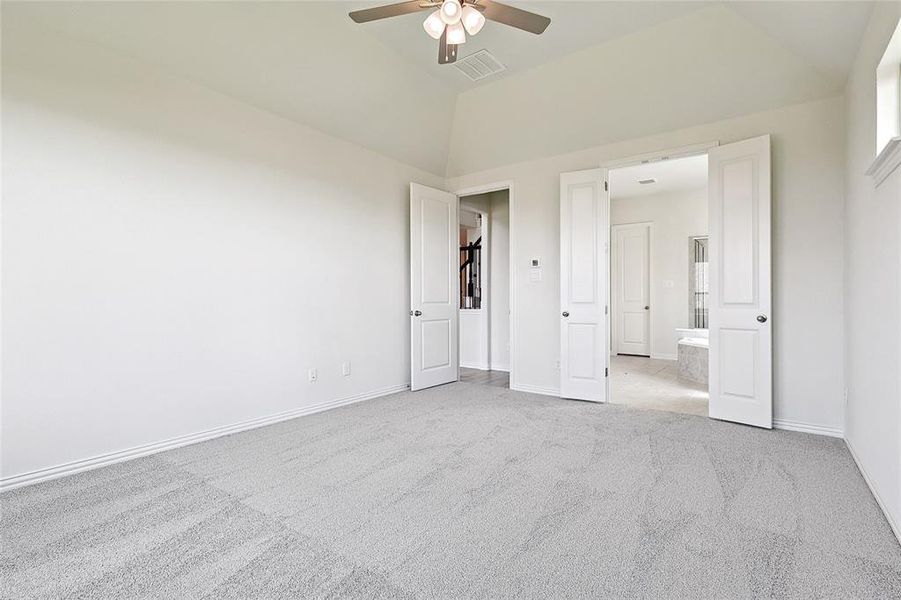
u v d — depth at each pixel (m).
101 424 2.65
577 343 4.33
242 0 2.78
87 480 2.45
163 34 2.75
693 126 3.76
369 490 2.32
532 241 4.74
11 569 1.64
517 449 2.94
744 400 3.46
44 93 2.44
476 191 5.20
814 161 3.27
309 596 1.49
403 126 4.43
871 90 2.31
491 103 4.41
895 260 1.91
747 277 3.42
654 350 7.55
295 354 3.76
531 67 3.87
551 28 3.28
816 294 3.26
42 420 2.43
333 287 4.09
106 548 1.78
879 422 2.16
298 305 3.78
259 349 3.49
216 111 3.23
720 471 2.54
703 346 5.34
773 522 1.96
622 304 7.93
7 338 2.32
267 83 3.36
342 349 4.16
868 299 2.40
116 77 2.71
